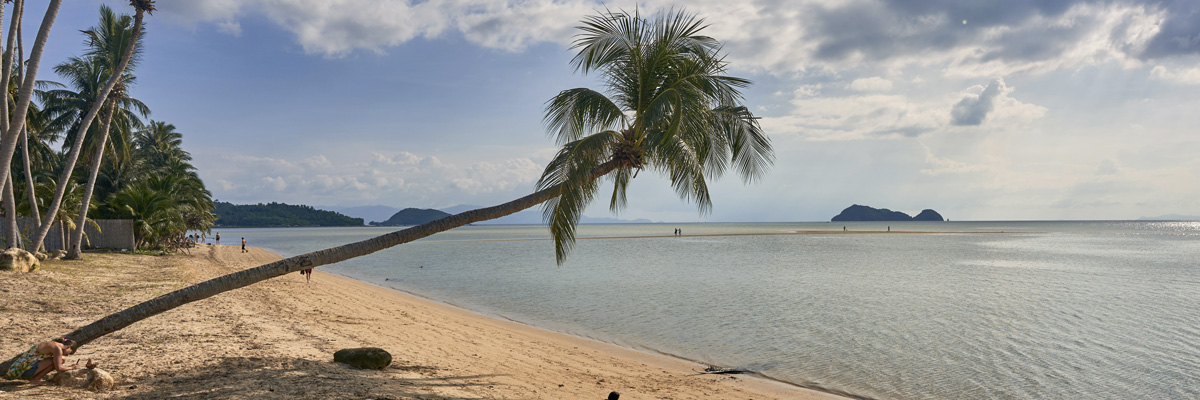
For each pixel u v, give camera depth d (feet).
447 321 59.00
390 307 65.72
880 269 136.15
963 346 53.47
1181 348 52.54
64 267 72.38
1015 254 195.83
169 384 24.67
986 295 89.35
